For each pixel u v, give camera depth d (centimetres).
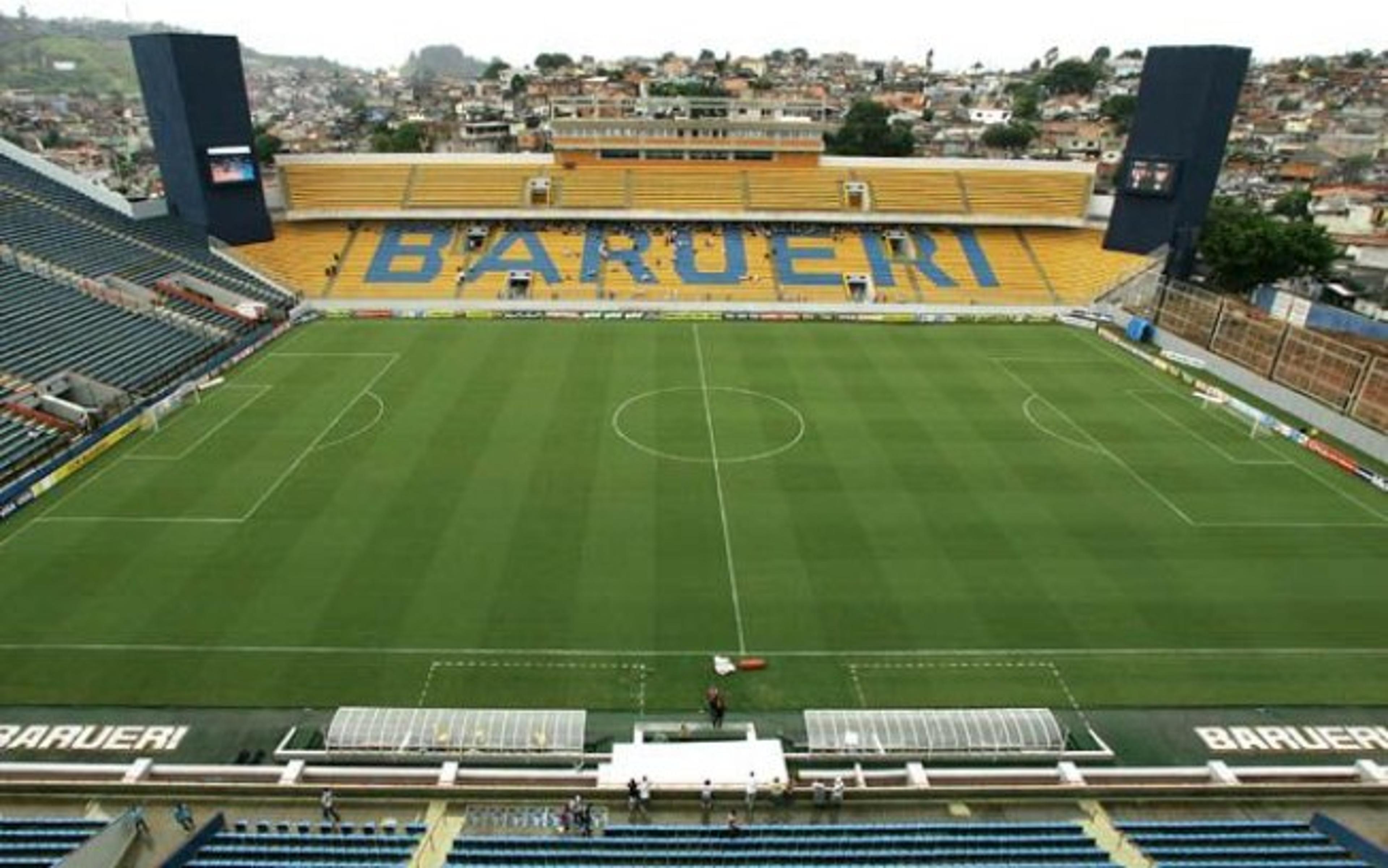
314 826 2141
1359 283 7469
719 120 8794
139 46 6938
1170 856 2036
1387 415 4559
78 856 1853
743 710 2642
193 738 2494
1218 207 9144
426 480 4059
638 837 2091
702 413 4953
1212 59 6844
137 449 4362
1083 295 7669
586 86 19812
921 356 6156
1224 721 2627
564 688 2716
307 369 5647
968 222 8438
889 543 3556
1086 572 3366
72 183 7138
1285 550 3541
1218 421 4953
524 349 6169
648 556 3431
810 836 2091
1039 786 2288
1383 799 2273
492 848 2034
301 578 3244
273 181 8600
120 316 5766
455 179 8575
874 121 13275
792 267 8012
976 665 2848
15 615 2997
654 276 7806
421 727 2431
